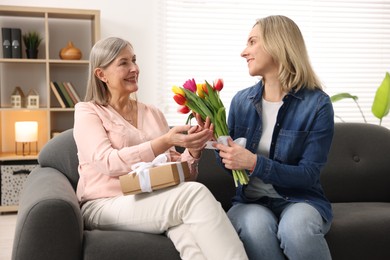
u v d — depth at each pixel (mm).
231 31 4773
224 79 4777
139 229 1892
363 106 5086
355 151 2643
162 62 4680
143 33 4668
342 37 5012
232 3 4758
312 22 4949
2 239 3383
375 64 5102
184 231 1803
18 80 4504
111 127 2092
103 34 4605
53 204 1695
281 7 4863
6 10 4098
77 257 1726
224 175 2461
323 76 5008
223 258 1727
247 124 2156
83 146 2041
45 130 4605
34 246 1676
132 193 1876
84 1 4543
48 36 4234
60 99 4336
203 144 1968
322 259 1824
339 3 4980
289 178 1935
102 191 2029
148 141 2111
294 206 1958
